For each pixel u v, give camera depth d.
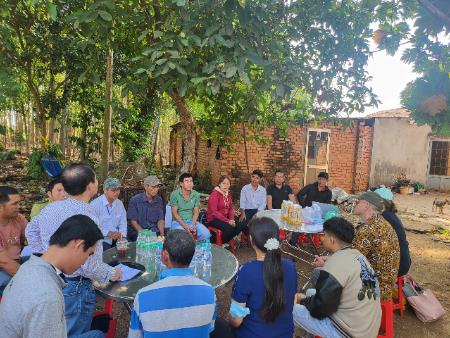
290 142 10.76
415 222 8.73
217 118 7.39
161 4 4.84
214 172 10.70
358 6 4.19
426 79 1.37
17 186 9.46
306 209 4.91
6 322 1.50
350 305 2.54
